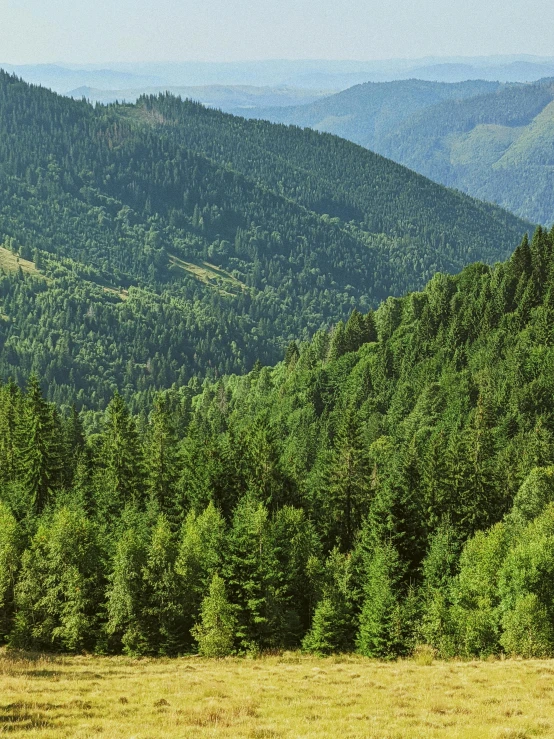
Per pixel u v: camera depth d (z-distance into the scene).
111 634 61.91
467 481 82.75
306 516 85.31
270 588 63.22
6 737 32.06
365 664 55.16
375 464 97.19
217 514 72.69
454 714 36.62
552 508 70.00
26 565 64.12
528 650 53.56
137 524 73.31
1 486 90.25
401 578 68.75
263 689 43.94
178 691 43.09
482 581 59.34
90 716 36.53
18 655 58.56
